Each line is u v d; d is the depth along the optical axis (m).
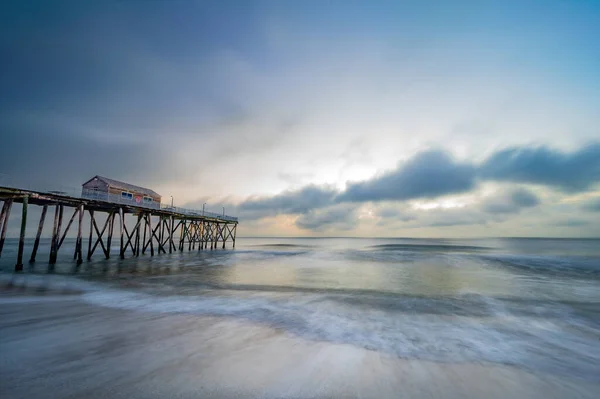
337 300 11.20
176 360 5.46
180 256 30.72
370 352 6.13
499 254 36.22
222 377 4.81
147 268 20.17
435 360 5.81
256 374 4.94
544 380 5.11
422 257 32.22
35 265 20.34
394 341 6.90
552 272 19.94
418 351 6.28
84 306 9.69
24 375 4.77
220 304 10.32
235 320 8.37
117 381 4.61
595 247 55.19
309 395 4.31
